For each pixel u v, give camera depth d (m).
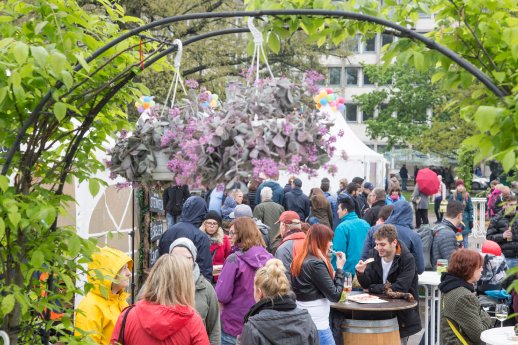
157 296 4.39
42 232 4.31
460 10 3.47
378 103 44.91
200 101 4.38
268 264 5.14
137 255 9.71
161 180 4.41
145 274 9.22
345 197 9.79
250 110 3.79
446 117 43.00
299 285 6.62
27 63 3.66
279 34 3.99
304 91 3.93
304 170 3.85
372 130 45.22
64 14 3.87
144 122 4.36
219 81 22.70
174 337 4.37
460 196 17.86
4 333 4.01
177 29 21.91
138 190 9.16
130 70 4.23
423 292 11.69
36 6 3.93
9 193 3.90
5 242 4.27
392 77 44.81
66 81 3.60
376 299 7.60
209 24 22.94
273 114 3.82
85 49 4.40
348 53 26.56
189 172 3.82
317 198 11.30
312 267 6.59
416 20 3.76
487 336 6.27
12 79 3.50
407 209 8.61
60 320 4.33
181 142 4.02
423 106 43.62
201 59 23.28
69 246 4.10
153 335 4.34
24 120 4.16
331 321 7.50
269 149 3.70
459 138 36.91
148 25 3.94
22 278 4.26
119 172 4.39
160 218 9.48
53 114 4.12
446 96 34.47
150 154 4.29
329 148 3.88
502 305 7.38
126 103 4.73
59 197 4.36
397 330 7.51
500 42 3.47
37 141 4.27
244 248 6.79
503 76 3.31
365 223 9.61
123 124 4.50
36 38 4.04
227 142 3.75
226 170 3.74
